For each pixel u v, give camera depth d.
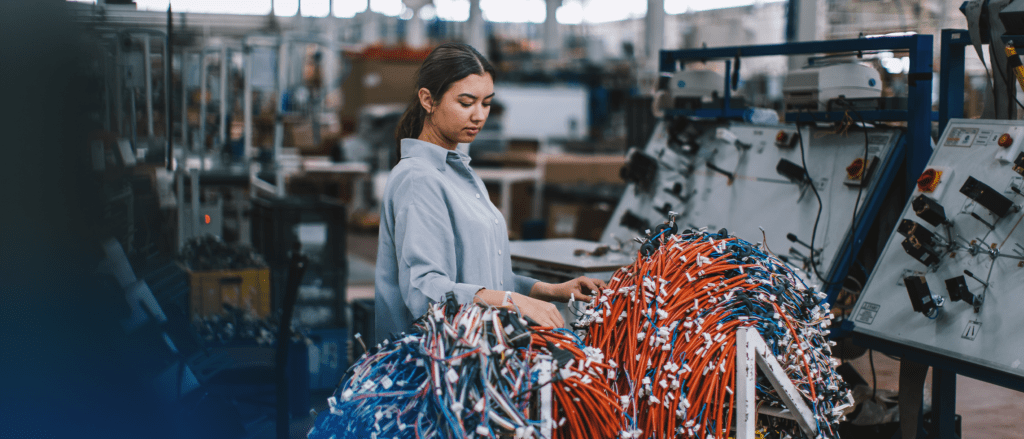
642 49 13.09
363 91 11.71
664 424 1.51
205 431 2.61
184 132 5.05
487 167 9.82
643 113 4.92
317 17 8.95
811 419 1.58
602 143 10.67
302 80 7.64
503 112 12.37
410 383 1.43
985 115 2.80
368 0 10.57
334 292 4.25
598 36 15.56
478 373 1.36
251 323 3.81
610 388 1.50
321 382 4.13
